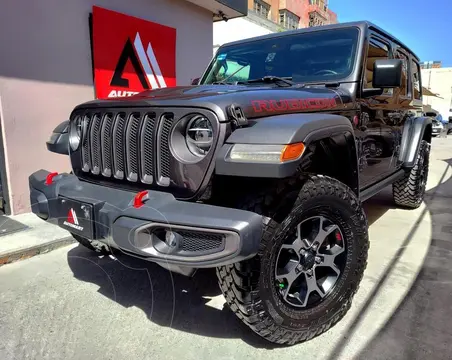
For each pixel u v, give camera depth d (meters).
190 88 2.49
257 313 1.84
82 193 2.13
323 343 2.11
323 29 3.18
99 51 4.87
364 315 2.36
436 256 3.26
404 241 3.63
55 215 2.25
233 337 2.18
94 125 2.30
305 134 1.74
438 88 35.44
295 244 2.01
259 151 1.64
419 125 4.14
